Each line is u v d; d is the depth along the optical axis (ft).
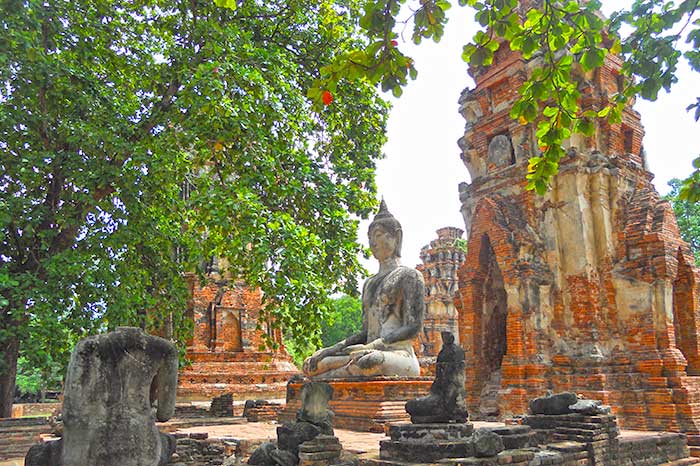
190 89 37.24
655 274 55.98
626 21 27.02
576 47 25.59
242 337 83.15
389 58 23.18
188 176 45.93
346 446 31.24
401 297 45.62
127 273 39.40
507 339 59.41
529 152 63.77
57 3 39.81
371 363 41.47
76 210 38.68
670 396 51.31
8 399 44.09
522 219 63.10
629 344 56.24
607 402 52.85
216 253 45.29
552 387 56.44
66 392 19.81
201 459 30.40
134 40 47.70
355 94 56.49
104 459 19.30
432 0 22.72
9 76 34.86
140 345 20.67
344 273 45.85
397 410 38.65
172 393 21.18
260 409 50.16
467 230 69.51
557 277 59.72
